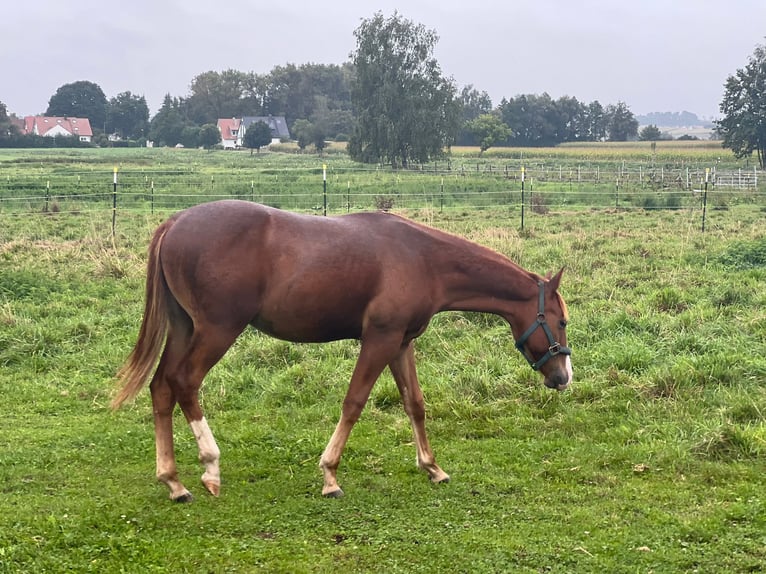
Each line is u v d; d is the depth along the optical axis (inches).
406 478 223.6
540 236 741.3
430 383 310.8
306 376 320.2
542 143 5044.3
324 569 166.4
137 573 162.9
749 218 961.5
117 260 530.3
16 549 169.2
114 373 326.6
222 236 199.2
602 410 286.0
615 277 501.0
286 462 237.3
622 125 5329.7
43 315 407.8
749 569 168.9
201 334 200.8
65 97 5851.4
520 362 329.7
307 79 5984.3
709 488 215.5
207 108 5984.3
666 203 1203.2
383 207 1084.5
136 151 3917.3
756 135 2452.0
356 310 207.9
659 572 166.9
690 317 383.6
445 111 2401.6
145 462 233.5
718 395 287.3
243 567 166.6
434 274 215.5
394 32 2383.1
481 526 190.4
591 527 189.0
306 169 2143.2
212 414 284.4
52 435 253.9
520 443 255.0
